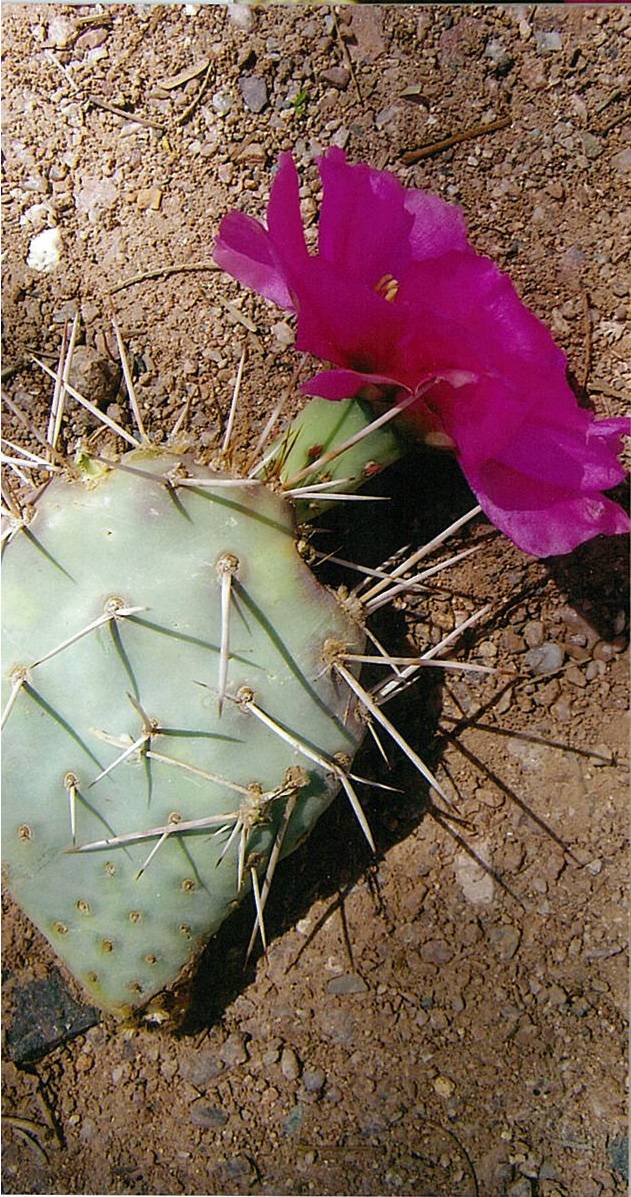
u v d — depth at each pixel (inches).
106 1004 10.8
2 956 12.0
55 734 9.8
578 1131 11.5
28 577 9.8
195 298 12.7
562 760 12.3
